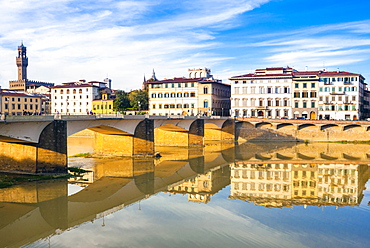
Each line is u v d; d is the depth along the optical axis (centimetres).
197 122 10300
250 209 4097
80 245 3039
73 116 5781
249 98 12925
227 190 5022
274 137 11838
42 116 5122
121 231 3359
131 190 4934
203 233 3319
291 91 12531
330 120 11212
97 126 6525
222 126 11869
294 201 4450
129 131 7494
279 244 3083
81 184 5103
